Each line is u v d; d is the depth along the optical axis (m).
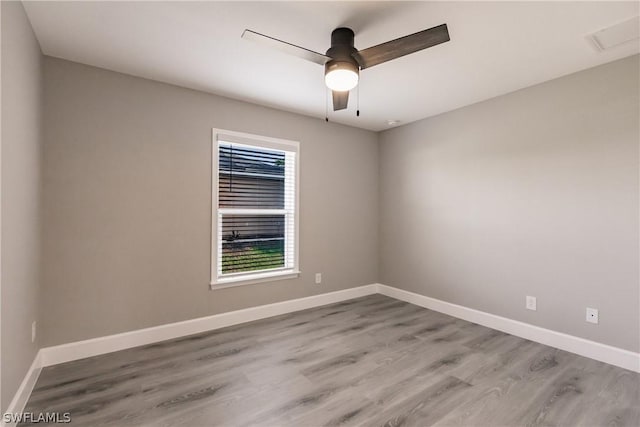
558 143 2.79
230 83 2.94
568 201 2.73
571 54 2.39
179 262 3.00
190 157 3.06
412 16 1.96
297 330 3.18
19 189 1.81
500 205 3.21
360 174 4.42
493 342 2.90
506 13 1.91
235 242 3.42
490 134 3.30
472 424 1.79
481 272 3.38
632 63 2.40
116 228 2.70
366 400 2.02
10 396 1.69
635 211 2.38
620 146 2.45
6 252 1.60
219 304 3.24
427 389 2.14
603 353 2.52
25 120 1.92
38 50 2.24
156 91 2.88
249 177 3.51
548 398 2.04
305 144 3.87
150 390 2.11
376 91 3.12
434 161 3.87
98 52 2.39
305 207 3.88
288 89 3.07
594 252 2.58
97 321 2.62
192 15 1.96
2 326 1.55
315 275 3.98
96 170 2.62
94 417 1.84
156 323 2.89
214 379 2.25
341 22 2.03
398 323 3.39
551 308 2.83
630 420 1.83
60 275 2.47
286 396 2.05
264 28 2.09
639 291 2.36
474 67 2.61
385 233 4.53
